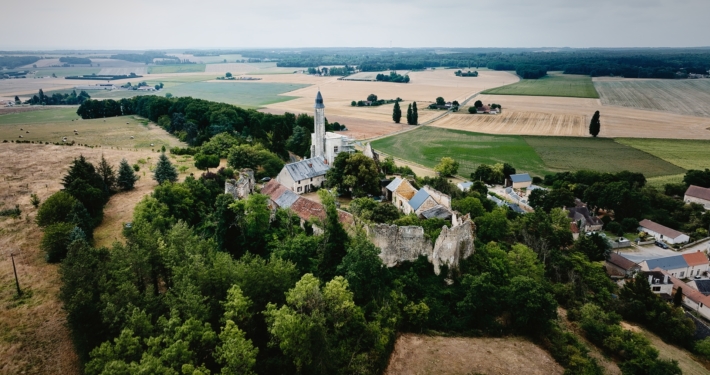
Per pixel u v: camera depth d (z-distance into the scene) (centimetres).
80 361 5288
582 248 10388
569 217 12425
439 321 6825
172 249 6291
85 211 8725
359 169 11919
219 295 5622
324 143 14600
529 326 6775
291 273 6375
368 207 9688
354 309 6025
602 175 15700
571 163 19288
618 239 12194
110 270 5822
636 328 7875
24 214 9925
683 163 19075
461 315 6962
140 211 8788
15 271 6694
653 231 12562
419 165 18575
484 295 6931
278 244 7438
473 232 9050
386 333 6153
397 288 7044
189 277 5556
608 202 13638
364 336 5991
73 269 5659
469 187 14088
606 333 7050
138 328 4784
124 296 5228
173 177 12331
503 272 7850
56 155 16012
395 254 7675
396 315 6538
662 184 16375
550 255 9462
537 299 6719
